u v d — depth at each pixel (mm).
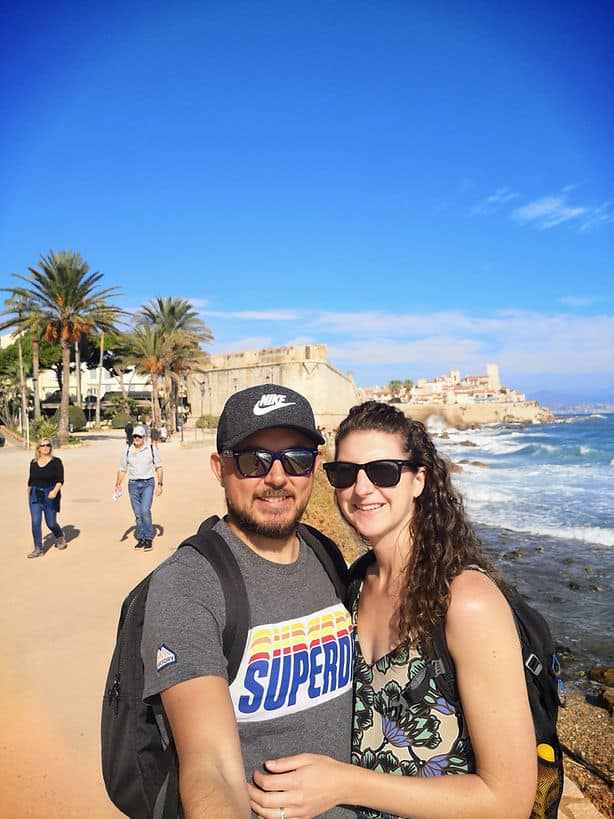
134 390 82688
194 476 19828
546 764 1538
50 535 10125
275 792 1389
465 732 1530
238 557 1619
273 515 1634
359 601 1854
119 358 63719
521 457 42938
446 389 158125
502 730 1420
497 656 1450
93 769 3375
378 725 1653
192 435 55625
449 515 1723
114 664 1579
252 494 1642
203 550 1567
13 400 61844
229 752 1261
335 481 1889
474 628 1479
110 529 10664
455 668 1522
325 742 1599
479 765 1449
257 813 1393
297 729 1550
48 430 37438
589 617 9039
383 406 1930
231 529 1707
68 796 3107
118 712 1506
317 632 1654
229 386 68562
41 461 8711
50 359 60094
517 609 1604
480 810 1396
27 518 11875
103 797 3105
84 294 41094
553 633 8359
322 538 1987
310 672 1595
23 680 4531
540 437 67375
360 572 1915
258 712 1504
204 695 1315
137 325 58062
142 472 9078
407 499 1764
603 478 28531
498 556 13266
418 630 1559
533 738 1445
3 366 61031
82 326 40406
